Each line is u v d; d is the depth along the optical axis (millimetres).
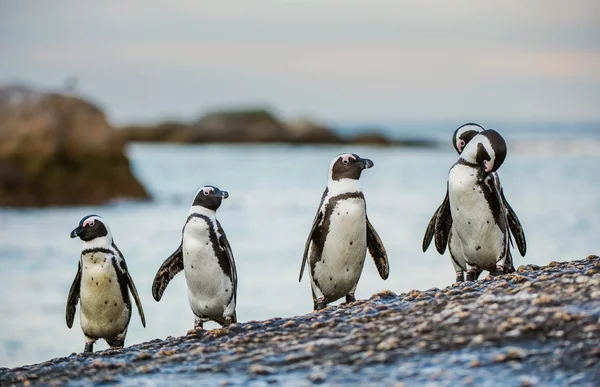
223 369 8273
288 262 26328
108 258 11273
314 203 44500
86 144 38219
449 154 86875
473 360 7746
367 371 7781
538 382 7270
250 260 26766
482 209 10453
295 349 8586
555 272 9867
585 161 68875
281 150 97125
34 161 36875
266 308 19625
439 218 11328
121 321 11648
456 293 9570
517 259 25406
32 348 17188
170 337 10211
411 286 21125
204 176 61406
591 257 10688
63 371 8805
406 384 7418
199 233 10656
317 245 11086
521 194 44406
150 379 8188
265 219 37906
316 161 78125
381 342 8398
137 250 28234
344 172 10938
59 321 19375
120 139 39625
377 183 53844
